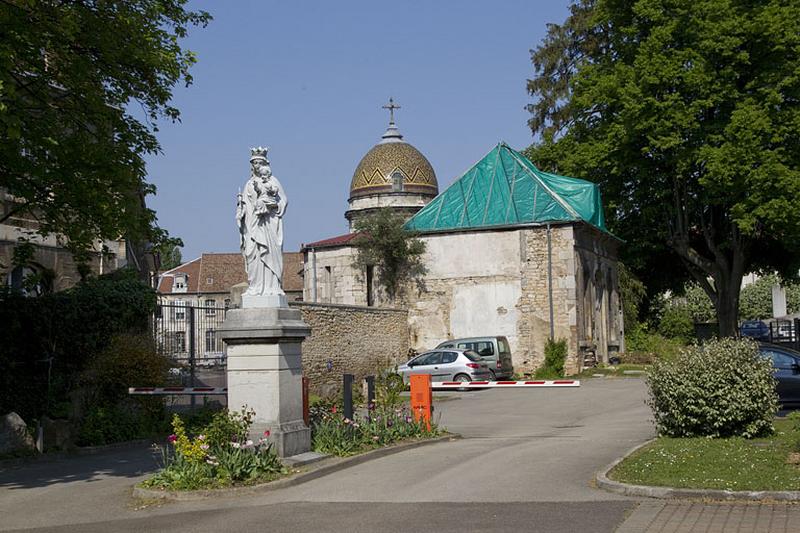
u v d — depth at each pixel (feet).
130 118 61.16
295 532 30.01
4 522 33.71
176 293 264.72
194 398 72.49
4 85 45.55
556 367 113.29
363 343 106.93
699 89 116.98
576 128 138.10
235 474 38.52
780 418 59.11
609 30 146.30
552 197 121.39
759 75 117.08
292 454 43.29
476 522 30.78
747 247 130.93
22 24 50.62
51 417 58.95
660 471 37.91
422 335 123.13
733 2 118.73
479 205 124.88
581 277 119.03
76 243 61.16
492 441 55.52
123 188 59.11
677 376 48.96
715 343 49.96
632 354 129.80
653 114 118.42
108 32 56.13
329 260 131.85
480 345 107.86
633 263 140.87
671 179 130.82
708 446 44.39
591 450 48.98
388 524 30.89
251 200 44.29
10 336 60.29
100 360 63.72
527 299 118.32
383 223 124.06
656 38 119.14
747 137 111.45
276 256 44.34
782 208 109.19
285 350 43.78
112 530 31.42
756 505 32.42
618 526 29.60
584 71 132.26
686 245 133.39
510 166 127.44
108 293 67.51
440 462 45.34
